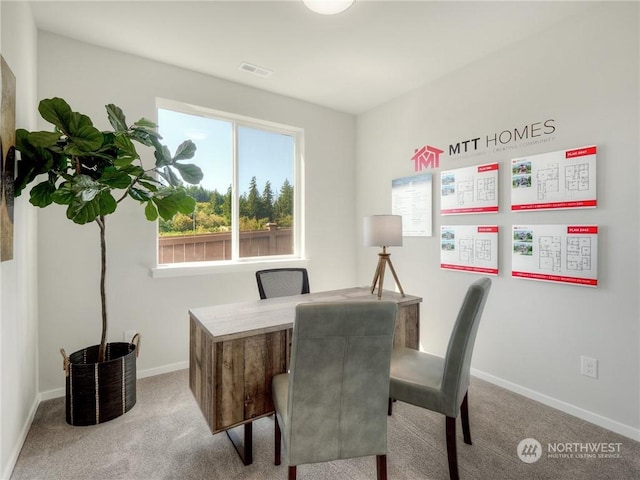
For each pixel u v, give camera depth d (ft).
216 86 9.59
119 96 8.18
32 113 6.70
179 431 6.26
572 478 5.05
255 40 7.72
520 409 7.09
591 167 6.56
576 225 6.82
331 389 4.06
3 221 4.65
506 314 8.05
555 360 7.19
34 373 6.90
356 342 3.99
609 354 6.40
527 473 5.15
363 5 6.48
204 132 9.88
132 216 8.37
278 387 5.12
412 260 10.52
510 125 7.94
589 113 6.61
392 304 3.99
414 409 7.09
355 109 12.13
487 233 8.41
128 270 8.34
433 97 9.84
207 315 5.98
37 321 7.22
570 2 6.39
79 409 6.33
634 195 6.07
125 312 8.33
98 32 7.39
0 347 4.69
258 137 10.91
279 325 5.40
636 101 6.04
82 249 7.78
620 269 6.26
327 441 4.14
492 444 5.87
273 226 11.25
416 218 10.34
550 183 7.18
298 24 7.11
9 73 4.90
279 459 5.35
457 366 4.82
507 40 7.70
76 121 5.66
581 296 6.79
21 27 5.88
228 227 10.32
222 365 4.96
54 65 7.41
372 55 8.39
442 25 7.14
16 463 5.33
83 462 5.39
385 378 4.22
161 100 8.87
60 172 6.00
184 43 7.85
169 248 9.34
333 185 12.24
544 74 7.30
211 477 5.08
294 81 9.89
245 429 5.32
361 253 12.52
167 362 8.94
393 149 11.17
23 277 5.96
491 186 8.28
